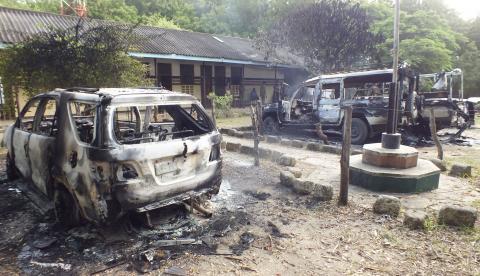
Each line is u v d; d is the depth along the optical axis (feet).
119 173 10.93
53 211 13.92
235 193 17.24
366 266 10.52
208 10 125.18
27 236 12.36
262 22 95.30
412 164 18.39
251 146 28.14
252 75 74.43
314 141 35.04
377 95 32.86
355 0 61.46
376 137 34.76
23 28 44.98
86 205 11.62
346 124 14.88
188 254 11.13
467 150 29.78
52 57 26.37
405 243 11.96
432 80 48.37
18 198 16.38
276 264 10.63
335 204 15.70
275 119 40.06
